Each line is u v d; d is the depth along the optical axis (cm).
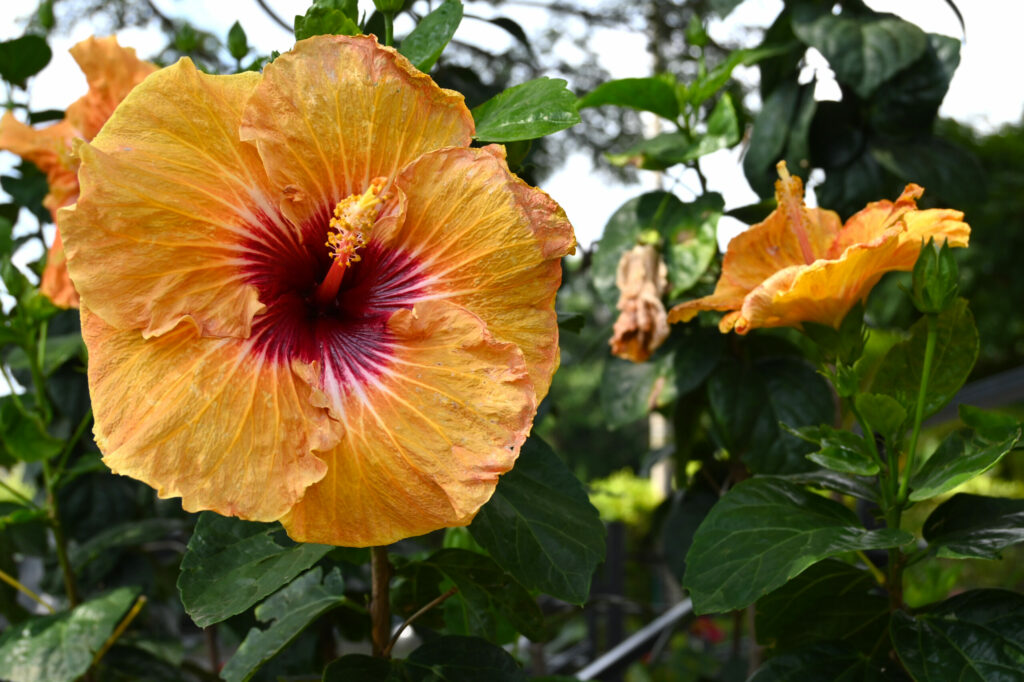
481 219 36
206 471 34
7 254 57
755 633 48
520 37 70
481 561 45
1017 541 39
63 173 57
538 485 41
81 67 55
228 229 36
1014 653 39
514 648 64
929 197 73
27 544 67
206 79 36
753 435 58
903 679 43
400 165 37
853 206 65
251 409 35
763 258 47
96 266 33
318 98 36
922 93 63
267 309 36
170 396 34
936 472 43
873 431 46
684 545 72
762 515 42
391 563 46
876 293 162
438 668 41
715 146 59
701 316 62
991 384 98
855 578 47
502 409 35
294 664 62
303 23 39
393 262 38
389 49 36
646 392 62
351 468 35
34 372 58
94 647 52
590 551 40
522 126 40
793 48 65
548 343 36
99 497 68
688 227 59
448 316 36
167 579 74
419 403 35
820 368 60
